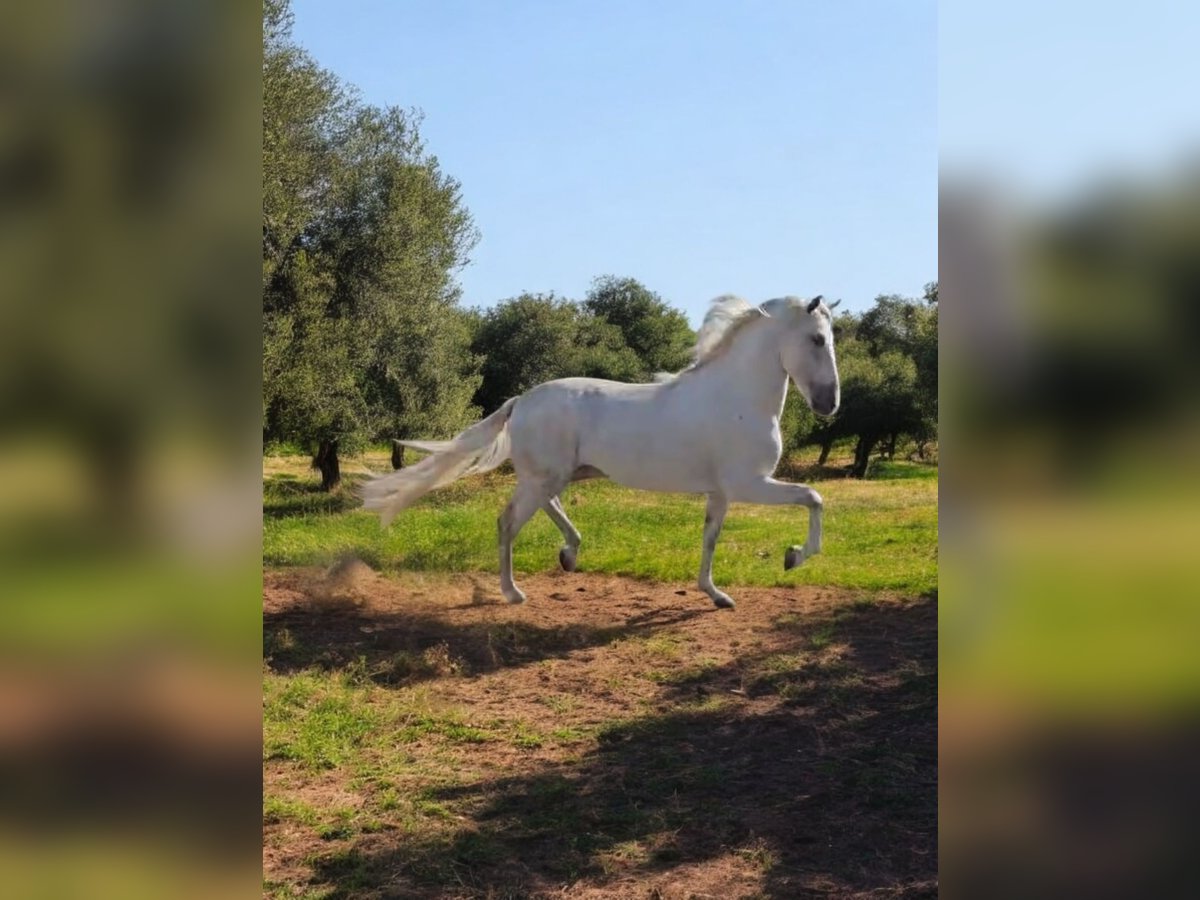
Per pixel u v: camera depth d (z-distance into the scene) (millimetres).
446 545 9320
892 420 26000
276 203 13133
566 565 7809
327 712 4832
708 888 3117
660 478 6715
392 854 3334
